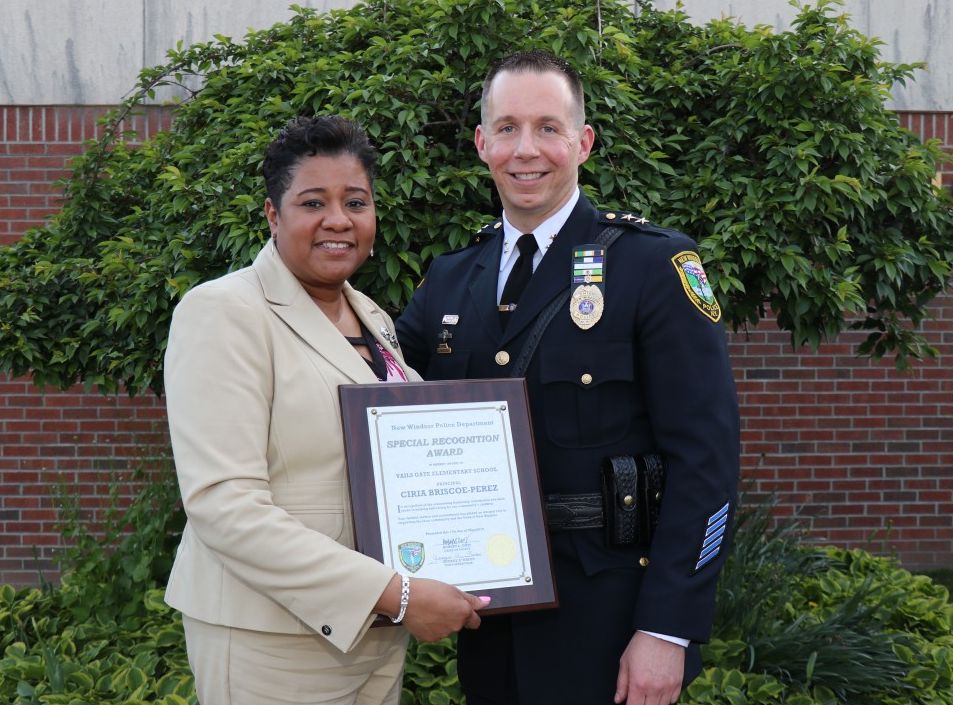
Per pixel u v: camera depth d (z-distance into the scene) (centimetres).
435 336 222
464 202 307
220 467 166
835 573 414
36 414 550
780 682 314
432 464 180
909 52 538
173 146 375
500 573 180
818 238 308
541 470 200
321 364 180
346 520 176
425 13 319
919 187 322
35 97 539
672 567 188
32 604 371
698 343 194
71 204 385
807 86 313
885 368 564
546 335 203
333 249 182
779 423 562
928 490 566
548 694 196
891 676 320
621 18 351
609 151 308
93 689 299
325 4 525
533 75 204
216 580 176
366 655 181
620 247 205
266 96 338
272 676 174
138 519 373
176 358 174
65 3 535
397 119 299
